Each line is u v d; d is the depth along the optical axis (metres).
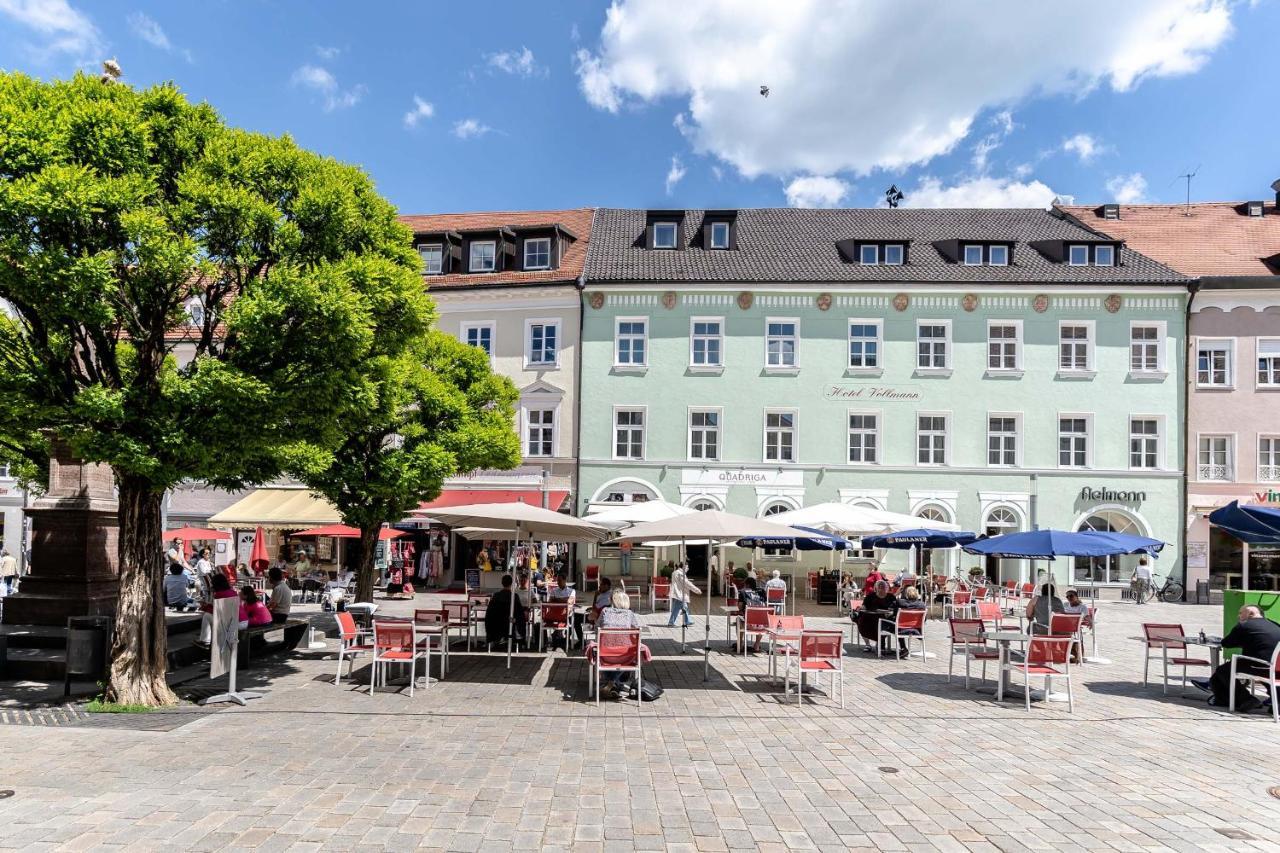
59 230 9.20
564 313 30.91
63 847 5.82
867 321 30.20
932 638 18.81
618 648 11.24
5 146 8.89
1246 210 35.06
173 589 20.91
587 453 30.44
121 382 10.63
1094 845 6.17
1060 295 29.91
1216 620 23.20
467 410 19.69
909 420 29.98
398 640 11.70
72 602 14.55
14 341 10.25
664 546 29.84
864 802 7.09
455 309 31.66
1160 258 32.03
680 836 6.24
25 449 15.04
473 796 7.06
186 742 8.73
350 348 10.29
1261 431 29.44
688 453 30.20
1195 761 8.55
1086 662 15.55
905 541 21.73
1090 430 29.72
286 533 32.56
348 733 9.23
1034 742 9.34
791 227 34.53
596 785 7.44
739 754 8.63
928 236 33.47
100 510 14.84
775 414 30.31
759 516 29.89
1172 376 29.66
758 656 15.66
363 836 6.12
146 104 10.55
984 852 6.02
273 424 10.37
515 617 15.43
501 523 14.53
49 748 8.42
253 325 9.74
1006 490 29.70
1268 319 29.62
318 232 10.85
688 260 31.95
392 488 17.55
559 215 36.19
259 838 6.04
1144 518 29.38
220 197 9.98
